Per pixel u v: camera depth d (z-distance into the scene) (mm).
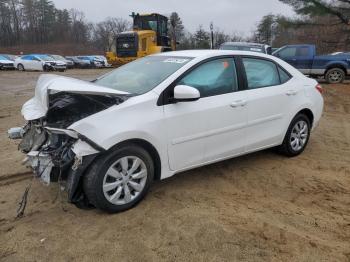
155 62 5164
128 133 4066
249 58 5398
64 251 3574
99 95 4199
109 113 4031
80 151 3859
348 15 17125
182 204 4441
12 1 89625
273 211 4320
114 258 3477
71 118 4301
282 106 5652
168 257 3488
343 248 3635
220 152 4977
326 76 17344
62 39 93000
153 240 3730
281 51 17859
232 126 5012
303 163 5855
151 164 4371
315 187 5004
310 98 6105
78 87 4086
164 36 24453
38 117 4215
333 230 3947
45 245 3664
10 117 9617
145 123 4203
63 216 4180
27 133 4707
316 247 3637
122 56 23109
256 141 5387
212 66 4930
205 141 4773
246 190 4879
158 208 4336
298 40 29828
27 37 91250
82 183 4039
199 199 4582
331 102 12305
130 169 4207
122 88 4688
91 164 3986
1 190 4836
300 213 4281
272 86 5586
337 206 4477
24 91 16031
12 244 3682
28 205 4430
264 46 16609
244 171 5477
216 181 5121
